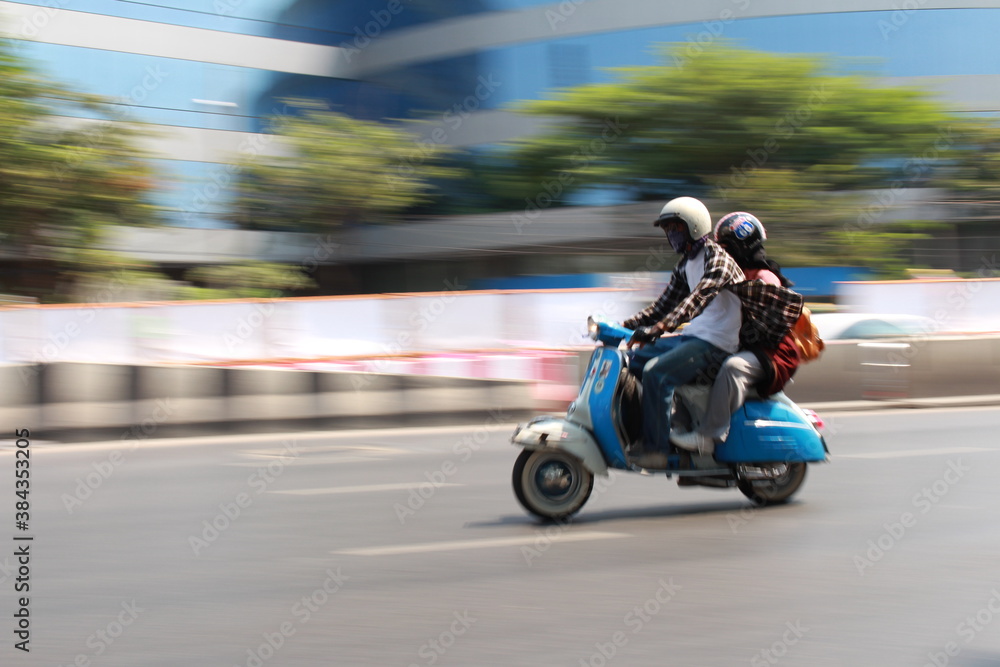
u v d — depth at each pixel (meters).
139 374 10.29
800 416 5.92
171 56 28.86
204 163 29.03
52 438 9.92
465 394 11.48
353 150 28.09
